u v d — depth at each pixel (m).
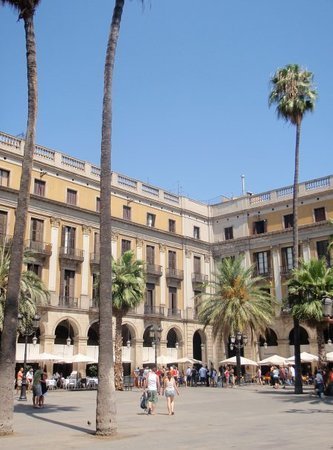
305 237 47.97
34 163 40.34
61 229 41.50
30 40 15.05
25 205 14.30
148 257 48.50
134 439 12.19
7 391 13.05
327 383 27.44
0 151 37.91
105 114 15.18
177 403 23.80
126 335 46.28
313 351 45.12
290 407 21.05
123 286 35.59
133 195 48.34
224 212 55.12
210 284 44.28
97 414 12.95
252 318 37.97
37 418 16.95
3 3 15.12
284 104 33.00
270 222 51.16
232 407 21.53
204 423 15.80
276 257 49.56
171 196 52.69
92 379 36.75
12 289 13.66
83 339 41.09
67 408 20.77
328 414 17.97
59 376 37.16
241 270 39.19
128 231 46.94
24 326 29.16
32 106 14.85
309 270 30.16
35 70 15.03
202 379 39.91
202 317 40.25
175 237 51.56
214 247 54.94
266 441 11.55
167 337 50.06
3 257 31.08
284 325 47.81
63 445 11.20
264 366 48.84
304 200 48.84
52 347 38.88
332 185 47.28
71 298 40.88
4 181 38.03
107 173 14.85
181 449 10.51
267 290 49.38
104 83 15.35
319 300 28.73
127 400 25.89
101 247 14.37
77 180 43.50
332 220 31.94
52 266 40.06
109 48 15.50
